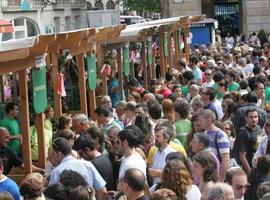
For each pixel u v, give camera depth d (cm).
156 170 1460
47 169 1453
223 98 2202
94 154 1428
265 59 3506
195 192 1160
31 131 1786
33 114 2109
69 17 7688
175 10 6719
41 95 1702
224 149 1530
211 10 7250
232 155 1647
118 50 2822
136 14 9538
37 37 1545
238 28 7200
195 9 6700
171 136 1483
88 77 2225
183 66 3297
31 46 1525
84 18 8169
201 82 3159
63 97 2525
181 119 1717
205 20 5228
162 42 3509
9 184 1286
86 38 2089
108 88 2816
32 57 1648
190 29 5228
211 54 3938
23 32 6444
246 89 2444
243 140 1631
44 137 1753
